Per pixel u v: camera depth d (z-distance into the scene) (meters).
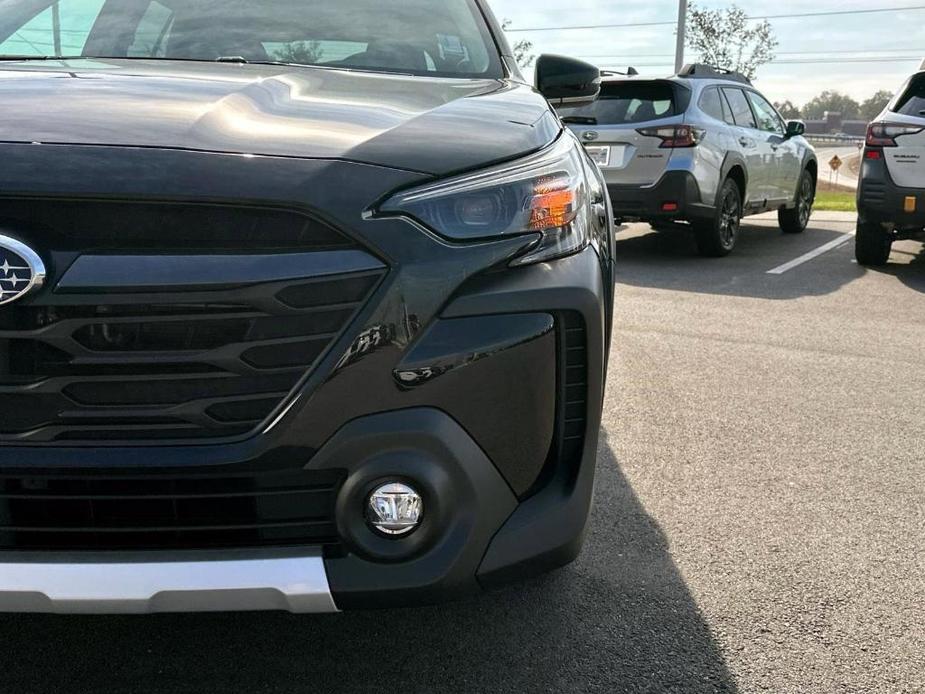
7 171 1.54
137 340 1.56
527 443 1.77
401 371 1.62
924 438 3.64
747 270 7.72
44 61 2.44
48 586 1.60
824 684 2.05
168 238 1.56
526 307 1.73
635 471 3.27
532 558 1.79
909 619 2.32
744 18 26.95
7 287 1.53
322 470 1.63
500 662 2.11
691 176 7.60
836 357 4.87
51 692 1.96
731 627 2.27
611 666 2.10
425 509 1.67
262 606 1.66
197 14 2.95
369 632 2.22
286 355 1.59
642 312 5.96
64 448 1.58
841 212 13.20
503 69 2.86
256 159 1.61
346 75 2.45
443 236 1.66
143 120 1.71
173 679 2.02
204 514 1.65
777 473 3.27
